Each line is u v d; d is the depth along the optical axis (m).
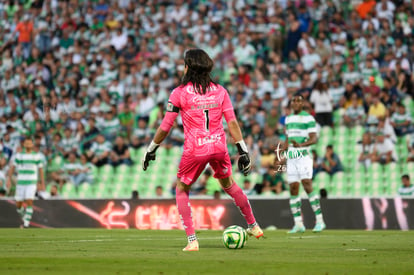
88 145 63.78
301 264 16.86
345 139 60.09
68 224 48.53
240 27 75.44
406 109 61.78
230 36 74.19
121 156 62.06
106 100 68.94
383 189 56.34
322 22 71.19
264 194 53.78
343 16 74.44
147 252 21.16
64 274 14.78
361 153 57.94
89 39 79.44
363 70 65.25
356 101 61.06
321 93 61.47
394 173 56.47
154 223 46.84
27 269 15.81
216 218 45.94
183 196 22.14
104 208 48.03
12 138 66.25
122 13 80.94
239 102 64.88
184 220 21.98
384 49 67.44
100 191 61.12
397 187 56.03
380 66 66.44
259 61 68.38
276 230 41.34
